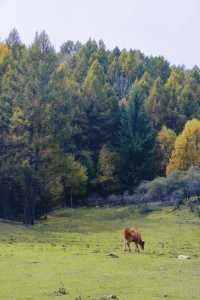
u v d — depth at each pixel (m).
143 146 105.12
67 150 98.94
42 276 24.72
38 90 73.56
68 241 45.50
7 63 98.75
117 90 147.88
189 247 42.66
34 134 72.75
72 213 84.88
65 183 89.75
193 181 79.69
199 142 97.88
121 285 22.84
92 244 43.03
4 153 73.81
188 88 134.38
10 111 75.25
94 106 110.06
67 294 20.97
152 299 20.22
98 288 22.17
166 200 81.19
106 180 101.75
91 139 108.81
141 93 118.88
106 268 27.53
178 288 22.39
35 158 72.75
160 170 106.69
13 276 24.59
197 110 128.12
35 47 80.81
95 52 170.75
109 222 70.44
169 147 107.44
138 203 84.25
